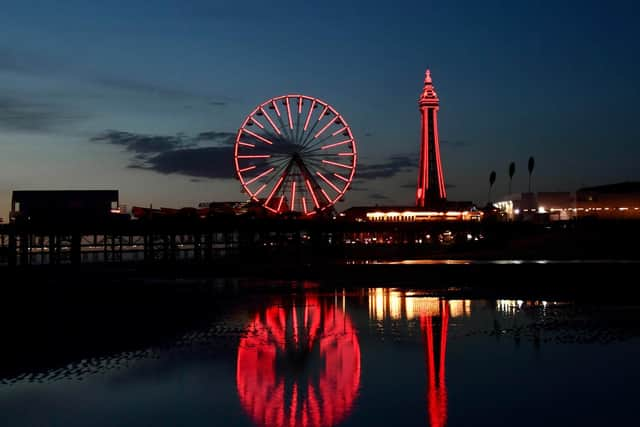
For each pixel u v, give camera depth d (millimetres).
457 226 149250
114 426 26094
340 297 69875
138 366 35562
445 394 29656
